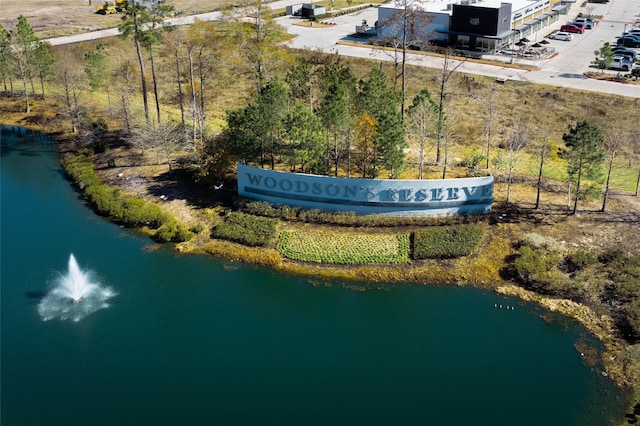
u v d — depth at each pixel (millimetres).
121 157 59719
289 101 55188
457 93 72250
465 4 93438
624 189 50531
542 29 104625
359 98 51312
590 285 39375
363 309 39000
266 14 64312
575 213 46312
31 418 30641
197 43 67188
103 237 47312
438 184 45344
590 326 36750
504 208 47406
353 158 53969
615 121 64562
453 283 40875
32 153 64062
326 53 90438
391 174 48969
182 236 45844
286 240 44906
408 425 30031
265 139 49875
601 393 31875
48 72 76188
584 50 91562
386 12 90812
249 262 43500
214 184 52531
